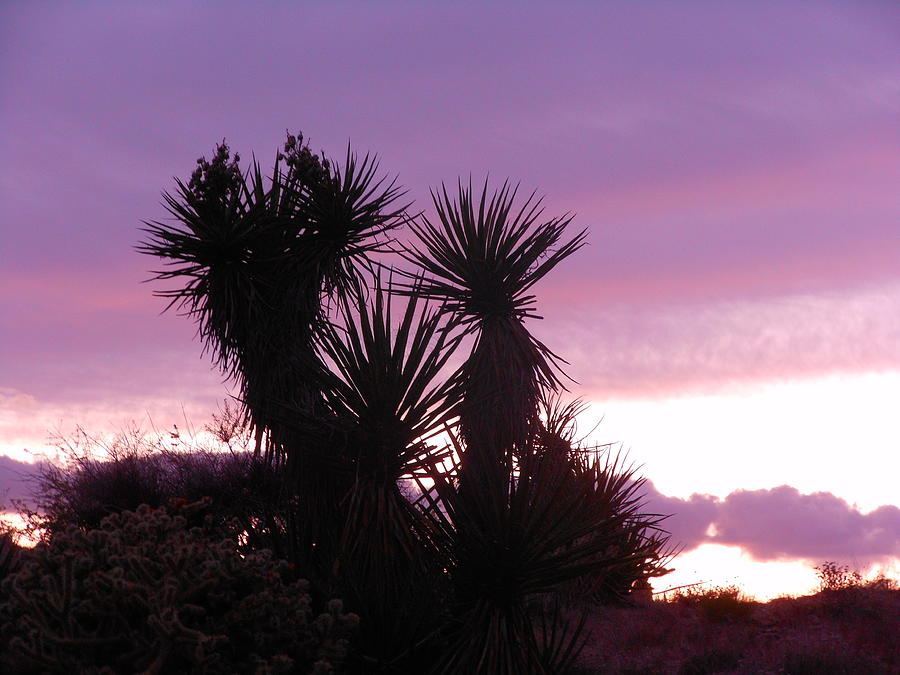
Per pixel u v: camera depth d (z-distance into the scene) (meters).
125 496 9.42
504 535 7.29
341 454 8.05
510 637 7.40
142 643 4.79
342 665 6.80
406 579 7.26
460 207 10.95
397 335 8.18
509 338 10.17
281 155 9.79
